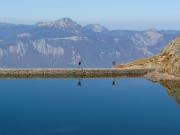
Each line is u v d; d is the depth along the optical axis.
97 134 63.00
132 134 62.97
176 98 92.44
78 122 70.81
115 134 63.09
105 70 131.25
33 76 128.50
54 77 129.25
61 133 63.62
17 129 65.88
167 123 69.69
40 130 65.44
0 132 64.06
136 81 121.50
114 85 113.81
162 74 126.06
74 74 130.00
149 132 64.12
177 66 127.19
